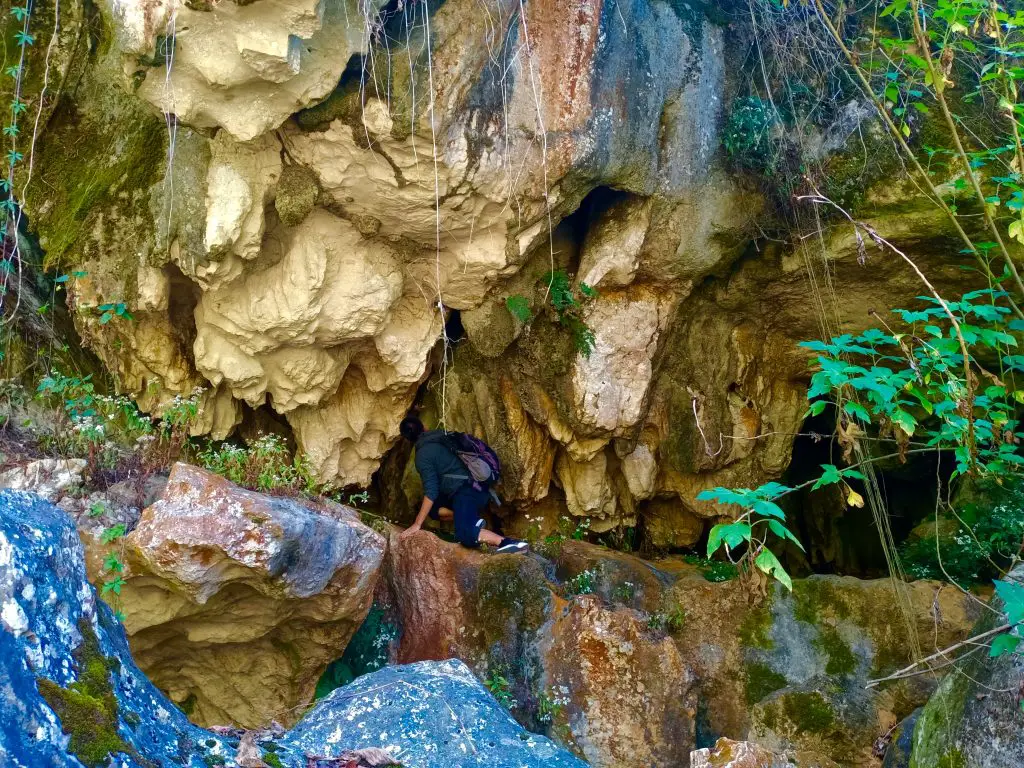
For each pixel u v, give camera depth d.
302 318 5.48
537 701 5.32
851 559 8.26
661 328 6.43
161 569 4.16
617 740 5.11
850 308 6.37
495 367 6.69
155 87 4.39
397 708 3.26
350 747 3.07
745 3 5.73
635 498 7.14
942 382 4.18
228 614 4.62
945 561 6.32
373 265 5.64
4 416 5.06
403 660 5.75
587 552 6.21
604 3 5.17
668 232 5.97
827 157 5.71
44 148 5.10
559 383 6.45
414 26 4.67
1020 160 3.92
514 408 6.75
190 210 4.99
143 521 4.19
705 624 5.72
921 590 5.46
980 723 3.40
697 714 5.43
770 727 5.21
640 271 6.19
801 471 8.41
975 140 5.36
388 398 6.45
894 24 5.70
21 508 2.29
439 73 4.73
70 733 1.98
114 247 5.19
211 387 5.91
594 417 6.43
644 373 6.48
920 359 3.74
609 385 6.40
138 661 4.68
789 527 8.20
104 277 5.24
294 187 5.11
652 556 7.28
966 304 3.62
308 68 4.46
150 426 5.21
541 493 6.96
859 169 5.65
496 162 5.14
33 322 5.50
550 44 5.11
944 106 3.90
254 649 4.94
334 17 4.41
